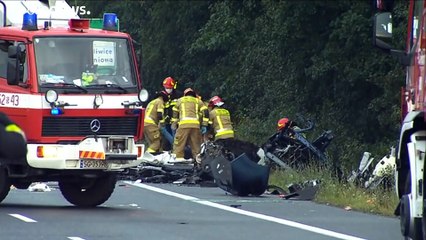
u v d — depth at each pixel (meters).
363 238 32.25
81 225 34.94
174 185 53.44
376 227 35.16
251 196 47.25
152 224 35.50
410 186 28.14
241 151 55.72
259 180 47.00
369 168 49.56
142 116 42.12
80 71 41.06
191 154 62.31
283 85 79.69
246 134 80.69
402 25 62.19
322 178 50.38
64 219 36.72
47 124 40.19
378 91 70.31
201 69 92.12
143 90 42.12
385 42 28.83
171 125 65.19
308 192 45.69
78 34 41.38
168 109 66.25
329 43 69.50
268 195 47.88
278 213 39.66
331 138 58.03
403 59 28.94
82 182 42.38
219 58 90.06
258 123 81.06
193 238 31.84
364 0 67.94
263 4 77.75
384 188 45.22
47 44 40.81
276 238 32.09
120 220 36.69
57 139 40.34
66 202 43.72
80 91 40.72
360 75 67.75
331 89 74.19
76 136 40.66
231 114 87.06
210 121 63.12
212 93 90.62
